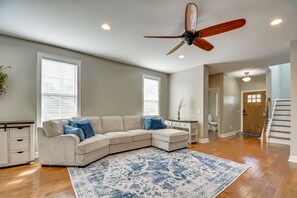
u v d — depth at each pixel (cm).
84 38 305
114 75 447
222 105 593
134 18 234
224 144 453
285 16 221
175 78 580
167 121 532
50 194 187
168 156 332
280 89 702
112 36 295
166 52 376
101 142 306
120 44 332
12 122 266
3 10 215
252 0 190
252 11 211
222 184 214
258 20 232
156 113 566
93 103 403
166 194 189
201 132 481
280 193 193
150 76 543
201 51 364
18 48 304
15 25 257
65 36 297
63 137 272
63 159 271
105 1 196
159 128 445
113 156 327
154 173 247
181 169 264
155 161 301
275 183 218
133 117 452
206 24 243
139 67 511
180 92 558
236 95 686
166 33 281
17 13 223
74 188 201
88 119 364
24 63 309
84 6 207
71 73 371
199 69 495
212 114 784
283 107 571
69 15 228
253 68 522
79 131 292
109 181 220
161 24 251
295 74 302
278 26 249
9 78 292
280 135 482
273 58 413
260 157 331
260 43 317
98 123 377
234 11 211
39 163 287
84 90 387
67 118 345
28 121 287
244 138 553
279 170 262
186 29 204
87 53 388
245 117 696
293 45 303
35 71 320
